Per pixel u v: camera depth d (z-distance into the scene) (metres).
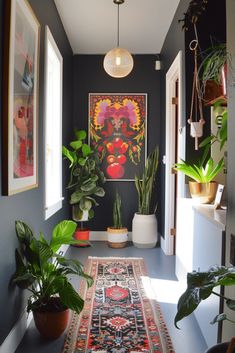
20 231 2.09
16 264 2.09
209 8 2.67
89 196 4.93
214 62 1.95
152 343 2.15
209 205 2.66
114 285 3.16
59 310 2.19
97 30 4.16
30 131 2.36
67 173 4.62
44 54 2.90
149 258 4.07
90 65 5.02
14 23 1.93
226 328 1.70
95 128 5.02
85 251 4.38
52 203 3.37
